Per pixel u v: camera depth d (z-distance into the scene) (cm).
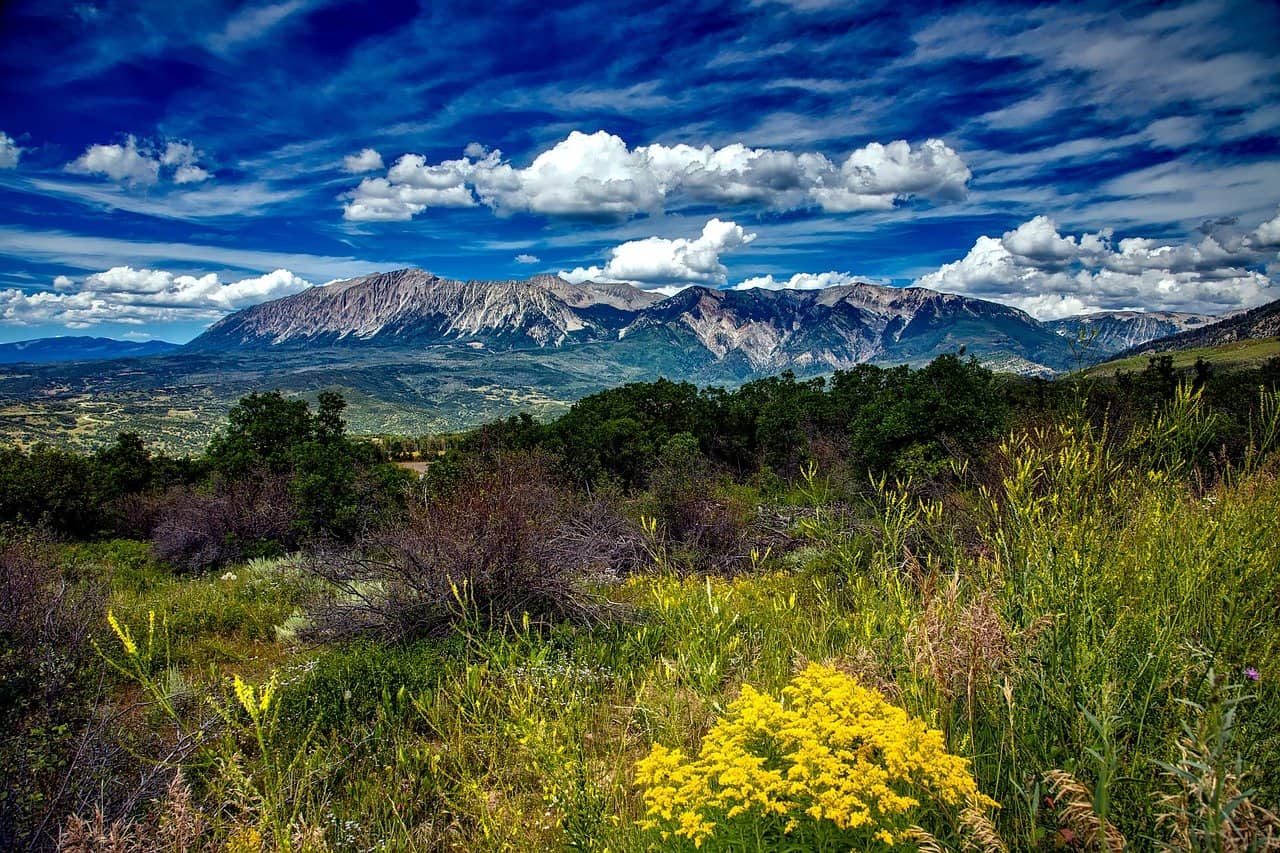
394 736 467
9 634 552
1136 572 301
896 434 1270
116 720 451
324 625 750
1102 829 201
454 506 803
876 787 223
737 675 493
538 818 326
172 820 304
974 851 235
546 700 428
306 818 337
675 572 895
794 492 1534
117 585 1260
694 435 2334
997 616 282
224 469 2111
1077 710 261
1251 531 285
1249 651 253
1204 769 182
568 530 923
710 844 242
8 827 330
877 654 365
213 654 791
